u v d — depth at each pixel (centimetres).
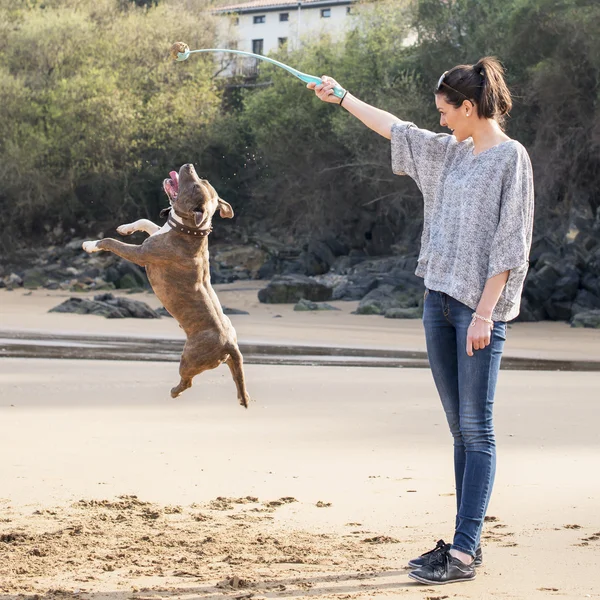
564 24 3719
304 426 1009
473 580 459
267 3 7338
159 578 466
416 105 4369
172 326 3055
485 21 4334
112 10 6016
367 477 730
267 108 5159
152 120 5312
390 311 3566
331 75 5025
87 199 5747
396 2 5175
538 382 1515
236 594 436
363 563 494
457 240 471
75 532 558
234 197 5853
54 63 5519
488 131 477
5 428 973
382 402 1238
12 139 5303
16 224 5728
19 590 443
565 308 3497
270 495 666
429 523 586
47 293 4647
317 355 2164
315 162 5275
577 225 3909
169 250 453
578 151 3978
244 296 4431
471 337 462
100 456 814
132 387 1391
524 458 814
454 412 488
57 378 1500
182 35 5650
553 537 542
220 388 1383
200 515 600
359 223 5369
